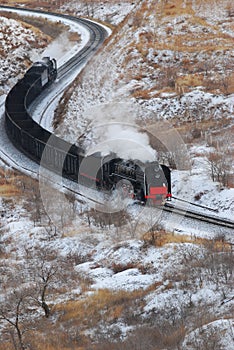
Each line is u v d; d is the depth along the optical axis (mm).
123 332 44000
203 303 45688
